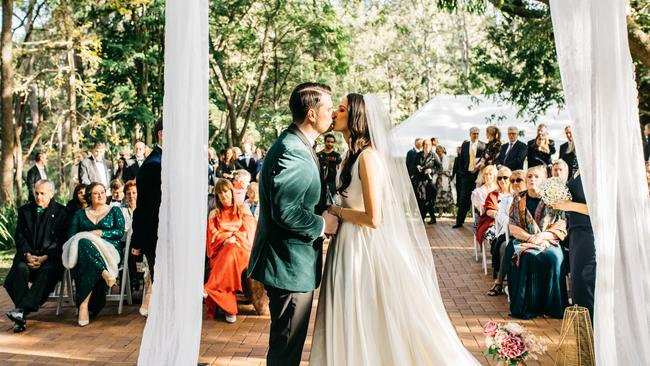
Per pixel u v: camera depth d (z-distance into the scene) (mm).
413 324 3941
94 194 6750
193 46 3801
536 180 6516
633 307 3887
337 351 3928
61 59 25766
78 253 6426
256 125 31281
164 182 3828
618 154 3861
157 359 3828
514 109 18875
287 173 3713
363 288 3941
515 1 11547
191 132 3812
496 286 7434
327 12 24391
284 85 29859
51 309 7102
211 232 6574
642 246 3891
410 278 4004
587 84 3828
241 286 6434
